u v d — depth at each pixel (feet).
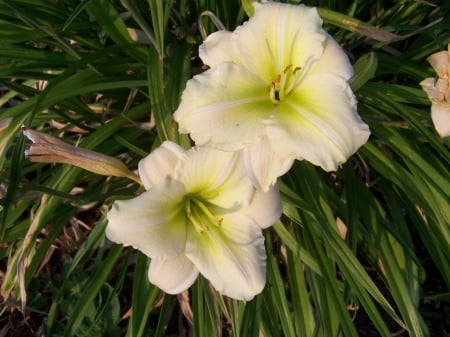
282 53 1.37
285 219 1.90
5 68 1.76
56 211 1.88
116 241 1.28
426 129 1.69
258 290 1.38
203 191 1.39
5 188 1.78
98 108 2.08
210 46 1.39
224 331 2.17
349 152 1.27
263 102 1.37
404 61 2.01
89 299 1.72
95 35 1.99
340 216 1.95
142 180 1.32
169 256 1.34
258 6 1.37
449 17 2.03
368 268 2.33
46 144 1.31
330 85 1.32
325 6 1.97
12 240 1.90
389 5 2.29
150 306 1.71
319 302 1.69
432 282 2.35
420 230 1.84
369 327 2.28
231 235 1.40
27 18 1.53
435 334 2.28
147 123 1.91
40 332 2.13
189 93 1.33
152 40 1.63
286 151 1.29
